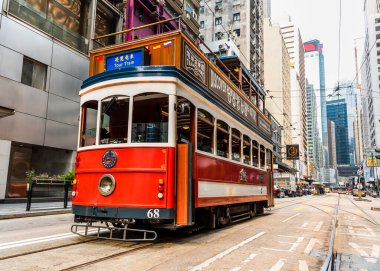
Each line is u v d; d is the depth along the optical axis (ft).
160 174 21.15
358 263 19.08
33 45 57.72
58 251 19.06
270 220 40.63
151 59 24.63
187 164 21.75
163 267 15.98
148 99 22.82
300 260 18.76
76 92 66.13
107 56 25.75
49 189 45.60
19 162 56.49
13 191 55.01
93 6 72.28
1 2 52.65
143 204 20.79
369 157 222.69
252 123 40.86
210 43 125.29
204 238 25.11
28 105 56.03
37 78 58.80
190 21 118.01
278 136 207.51
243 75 41.01
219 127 29.53
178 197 21.54
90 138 23.84
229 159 31.40
